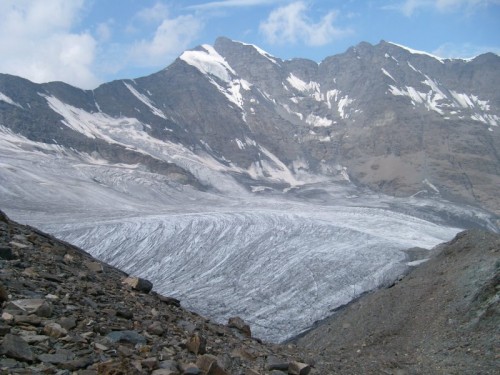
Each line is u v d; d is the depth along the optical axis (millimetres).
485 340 18516
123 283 13492
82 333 8203
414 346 22281
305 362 12875
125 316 10062
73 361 6977
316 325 53531
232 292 63906
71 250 15242
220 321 55469
